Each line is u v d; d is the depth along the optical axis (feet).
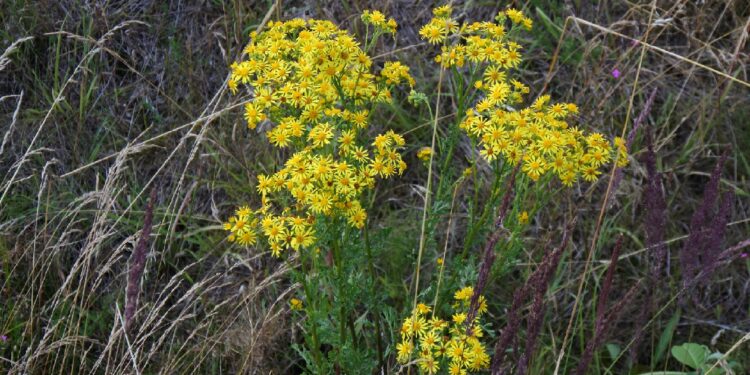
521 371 1.62
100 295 2.84
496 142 2.05
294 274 2.04
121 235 3.07
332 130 2.05
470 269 2.19
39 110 3.36
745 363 2.69
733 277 2.99
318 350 2.16
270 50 2.06
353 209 1.96
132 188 3.23
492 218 2.23
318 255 2.09
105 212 2.46
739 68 3.23
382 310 2.31
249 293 2.54
